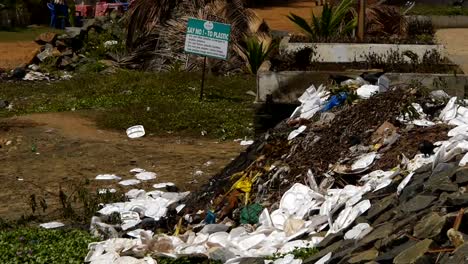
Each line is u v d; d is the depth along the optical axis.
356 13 17.20
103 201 9.70
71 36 23.00
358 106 9.20
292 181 8.30
